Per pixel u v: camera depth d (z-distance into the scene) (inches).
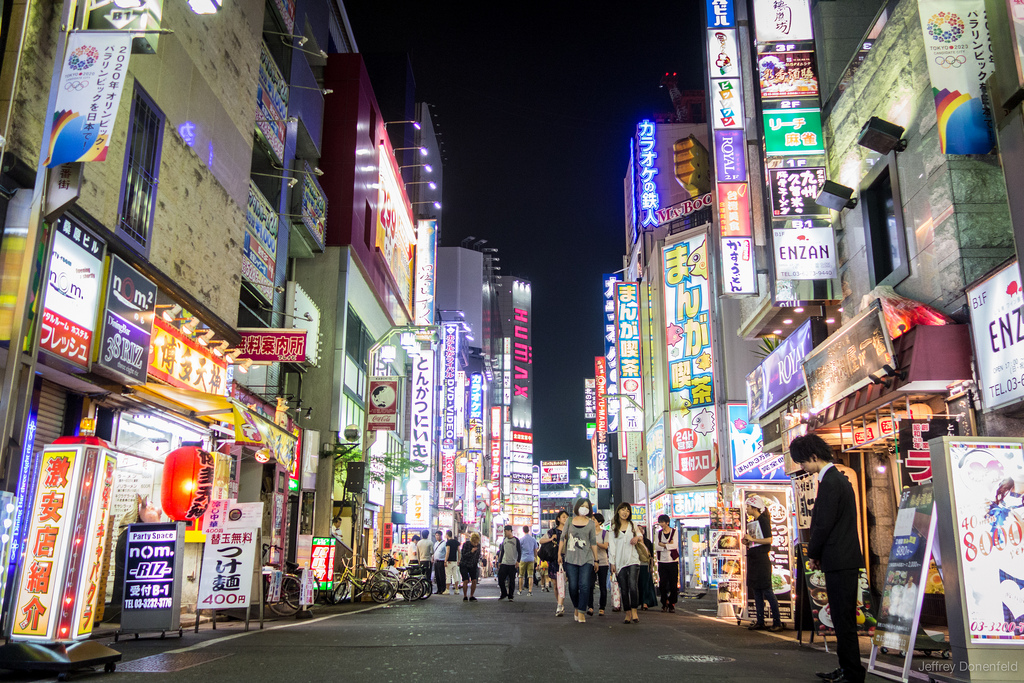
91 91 293.9
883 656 277.7
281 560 544.1
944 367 353.4
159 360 471.2
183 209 521.7
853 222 494.9
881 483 482.3
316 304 926.4
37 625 242.5
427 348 1219.9
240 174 638.5
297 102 880.9
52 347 348.5
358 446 936.3
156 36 340.8
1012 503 216.1
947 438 220.2
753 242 587.5
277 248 813.9
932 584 372.2
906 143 421.4
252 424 502.0
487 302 2947.8
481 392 2440.9
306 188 869.2
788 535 426.6
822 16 550.0
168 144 499.2
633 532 511.5
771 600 416.8
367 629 404.8
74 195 281.3
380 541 1105.4
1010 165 315.3
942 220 383.6
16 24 338.3
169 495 383.2
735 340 1350.9
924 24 395.5
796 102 535.8
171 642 333.4
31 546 250.5
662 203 1728.6
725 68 622.5
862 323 401.7
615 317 1729.8
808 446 238.5
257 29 687.7
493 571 2289.6
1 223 330.0
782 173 524.7
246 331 627.8
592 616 532.1
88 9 310.8
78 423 406.9
